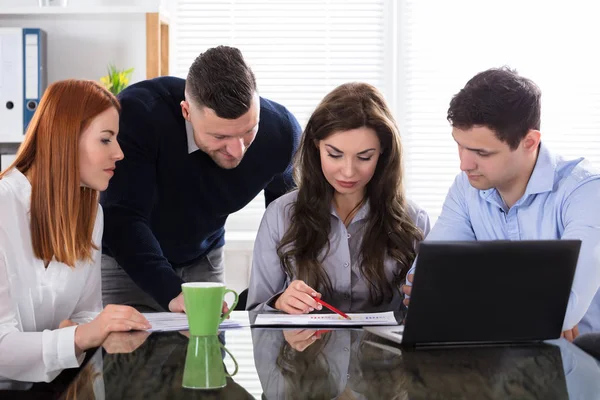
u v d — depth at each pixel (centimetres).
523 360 122
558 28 358
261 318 161
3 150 330
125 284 233
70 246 163
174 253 238
